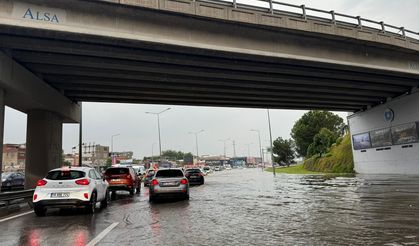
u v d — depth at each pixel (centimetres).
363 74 2845
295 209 1346
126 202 1853
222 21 2092
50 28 1692
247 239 833
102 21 1816
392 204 1392
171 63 2211
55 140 2797
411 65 2927
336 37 2459
